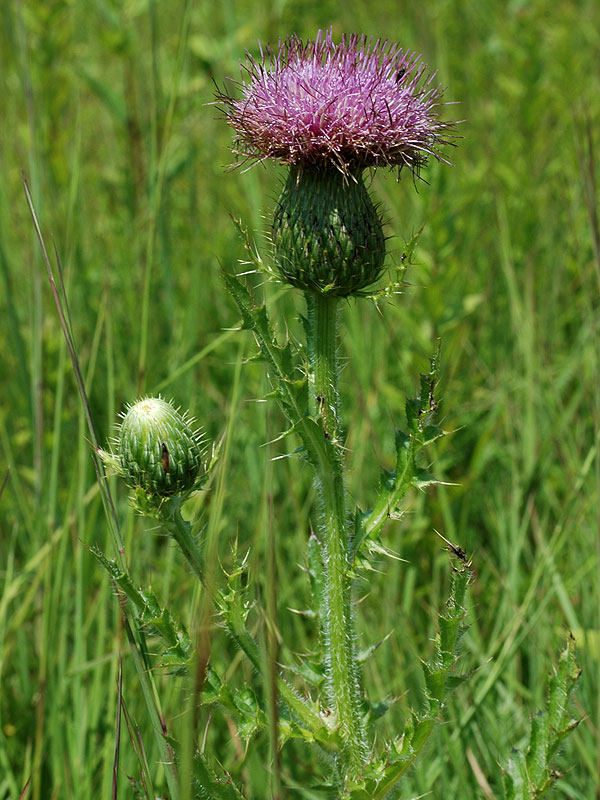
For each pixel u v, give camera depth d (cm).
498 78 76
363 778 34
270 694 30
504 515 53
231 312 61
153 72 56
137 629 36
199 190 71
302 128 34
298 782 44
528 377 56
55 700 43
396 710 45
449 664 33
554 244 65
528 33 73
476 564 51
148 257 48
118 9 67
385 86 35
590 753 43
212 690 34
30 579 49
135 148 67
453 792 43
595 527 49
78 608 44
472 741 45
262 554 47
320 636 36
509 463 56
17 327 54
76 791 41
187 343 57
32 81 67
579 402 55
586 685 45
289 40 36
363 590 50
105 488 37
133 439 34
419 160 36
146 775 36
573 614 47
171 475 34
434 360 34
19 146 66
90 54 81
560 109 74
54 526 48
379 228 36
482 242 67
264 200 56
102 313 49
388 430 56
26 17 66
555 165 69
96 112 81
